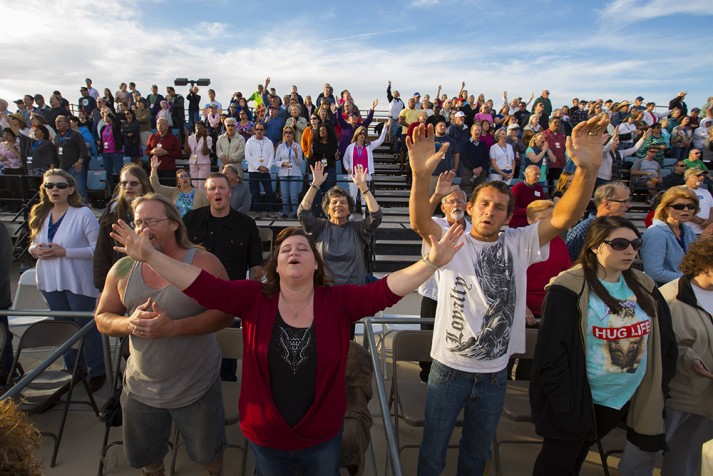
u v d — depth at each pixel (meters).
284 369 1.70
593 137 1.82
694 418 2.40
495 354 2.06
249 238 3.66
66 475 2.67
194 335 1.99
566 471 2.16
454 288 2.09
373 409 3.50
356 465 2.47
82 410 3.30
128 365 2.17
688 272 2.39
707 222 5.43
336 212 3.66
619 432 3.29
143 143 10.73
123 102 10.34
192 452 2.29
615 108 12.75
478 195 2.07
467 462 2.27
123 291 2.06
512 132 9.50
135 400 2.11
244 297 1.78
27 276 4.59
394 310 5.75
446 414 2.14
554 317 2.08
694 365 2.26
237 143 8.30
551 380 2.05
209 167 8.40
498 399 2.13
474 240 2.12
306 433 1.71
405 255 7.43
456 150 8.29
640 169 9.90
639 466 2.32
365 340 3.62
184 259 2.11
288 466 1.84
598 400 2.12
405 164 11.18
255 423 1.73
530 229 2.12
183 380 2.10
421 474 2.28
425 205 1.96
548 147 8.66
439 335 2.15
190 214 3.66
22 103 11.28
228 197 3.59
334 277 3.58
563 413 2.04
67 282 3.44
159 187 4.89
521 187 5.57
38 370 2.23
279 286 1.80
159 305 1.99
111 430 3.08
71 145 7.79
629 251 1.96
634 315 2.04
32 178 7.98
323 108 9.38
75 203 3.54
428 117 9.91
